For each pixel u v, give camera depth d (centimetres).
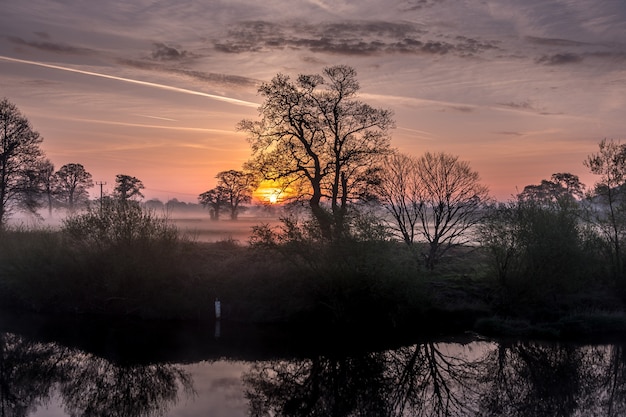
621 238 2781
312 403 1577
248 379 1792
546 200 2705
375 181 3125
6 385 1712
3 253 2938
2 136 4575
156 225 2694
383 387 1741
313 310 2439
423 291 2394
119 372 1856
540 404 1569
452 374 1875
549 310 2509
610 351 2123
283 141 3459
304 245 2398
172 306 2538
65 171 7856
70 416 1438
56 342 2200
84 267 2641
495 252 2519
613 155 2786
